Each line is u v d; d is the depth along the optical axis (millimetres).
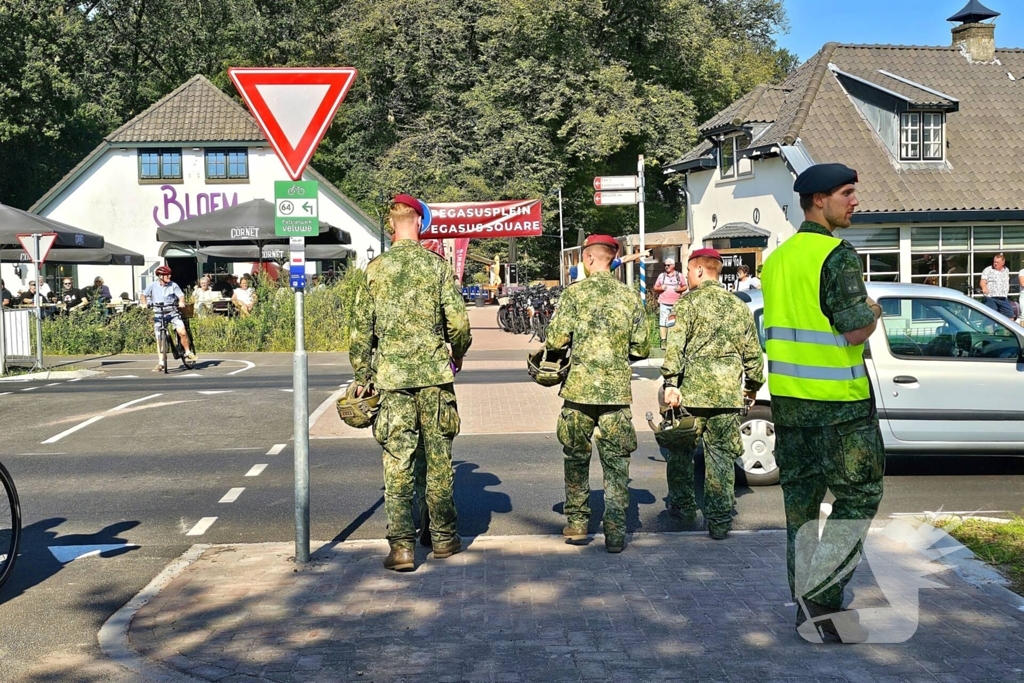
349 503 8438
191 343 20516
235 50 54219
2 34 43781
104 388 16719
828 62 32219
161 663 4727
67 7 50688
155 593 5816
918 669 4344
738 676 4328
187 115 40406
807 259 4691
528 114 47906
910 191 28625
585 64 47281
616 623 5047
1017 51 34281
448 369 6133
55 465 10273
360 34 49719
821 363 4648
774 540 6742
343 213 39750
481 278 53125
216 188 40031
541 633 4926
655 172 52906
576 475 6691
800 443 4766
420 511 6703
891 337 8828
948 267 29062
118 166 39812
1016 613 4949
